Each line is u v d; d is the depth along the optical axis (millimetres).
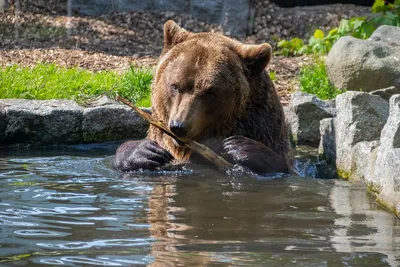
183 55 11516
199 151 11336
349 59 18234
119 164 11617
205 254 6625
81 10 28844
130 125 14391
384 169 9297
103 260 6418
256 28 28734
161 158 11484
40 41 24969
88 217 8109
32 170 11336
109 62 22156
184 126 10820
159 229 7594
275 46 27000
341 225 7914
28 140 14008
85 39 25641
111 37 26266
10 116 13812
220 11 29109
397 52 18281
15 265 6277
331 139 12805
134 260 6410
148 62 22578
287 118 15625
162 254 6609
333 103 15797
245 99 11727
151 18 28578
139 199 9219
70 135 14156
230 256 6562
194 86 11211
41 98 16359
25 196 9242
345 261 6465
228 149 11516
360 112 11680
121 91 17516
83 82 17703
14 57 21953
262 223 7965
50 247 6848
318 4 30250
